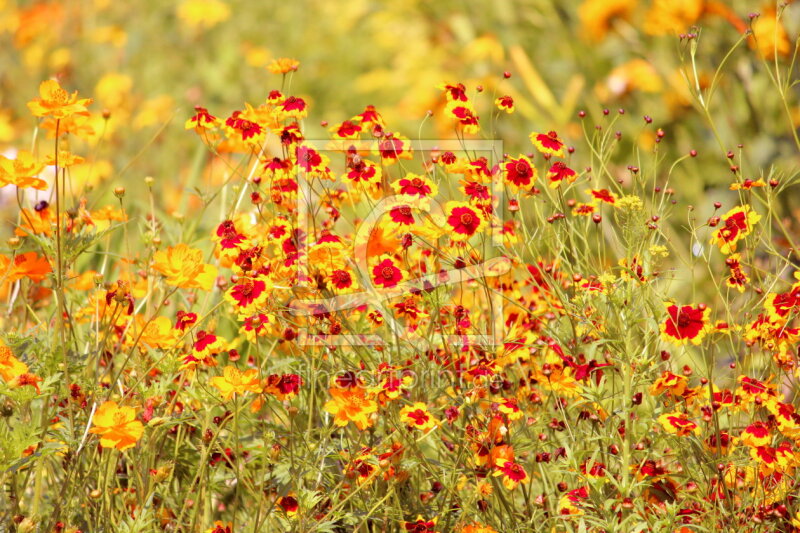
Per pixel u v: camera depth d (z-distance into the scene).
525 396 4.56
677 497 4.51
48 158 4.54
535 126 5.77
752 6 5.19
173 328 4.52
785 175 5.01
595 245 4.83
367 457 4.43
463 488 4.53
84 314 4.59
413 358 4.52
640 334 4.57
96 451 4.48
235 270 4.52
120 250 4.90
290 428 4.47
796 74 5.07
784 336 4.49
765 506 4.46
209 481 4.50
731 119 5.12
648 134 5.30
